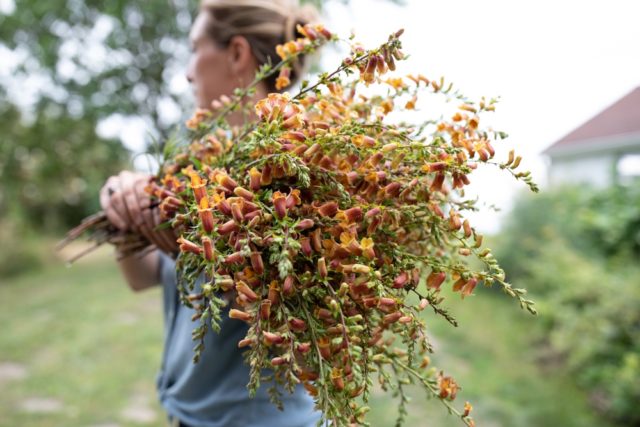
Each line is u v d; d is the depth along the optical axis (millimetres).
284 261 472
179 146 802
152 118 9492
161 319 4555
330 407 511
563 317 3654
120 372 3279
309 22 990
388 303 534
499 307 5109
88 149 10461
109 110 9062
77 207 13656
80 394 2955
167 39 9258
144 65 9328
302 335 557
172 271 1037
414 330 575
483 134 660
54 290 5980
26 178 10211
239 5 966
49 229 12656
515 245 5652
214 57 982
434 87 692
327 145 561
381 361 618
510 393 3031
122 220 835
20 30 8992
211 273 514
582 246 5180
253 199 539
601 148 10258
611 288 3469
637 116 10961
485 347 3861
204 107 1018
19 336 4000
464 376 3258
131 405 2848
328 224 556
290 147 544
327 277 537
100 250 10016
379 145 594
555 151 11133
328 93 678
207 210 512
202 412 929
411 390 2881
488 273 574
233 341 878
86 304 5148
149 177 824
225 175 566
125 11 8812
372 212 548
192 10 8719
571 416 2762
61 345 3791
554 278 4488
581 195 5824
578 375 3289
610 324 3102
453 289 594
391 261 590
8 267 7152
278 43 964
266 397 896
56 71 9133
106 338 3961
